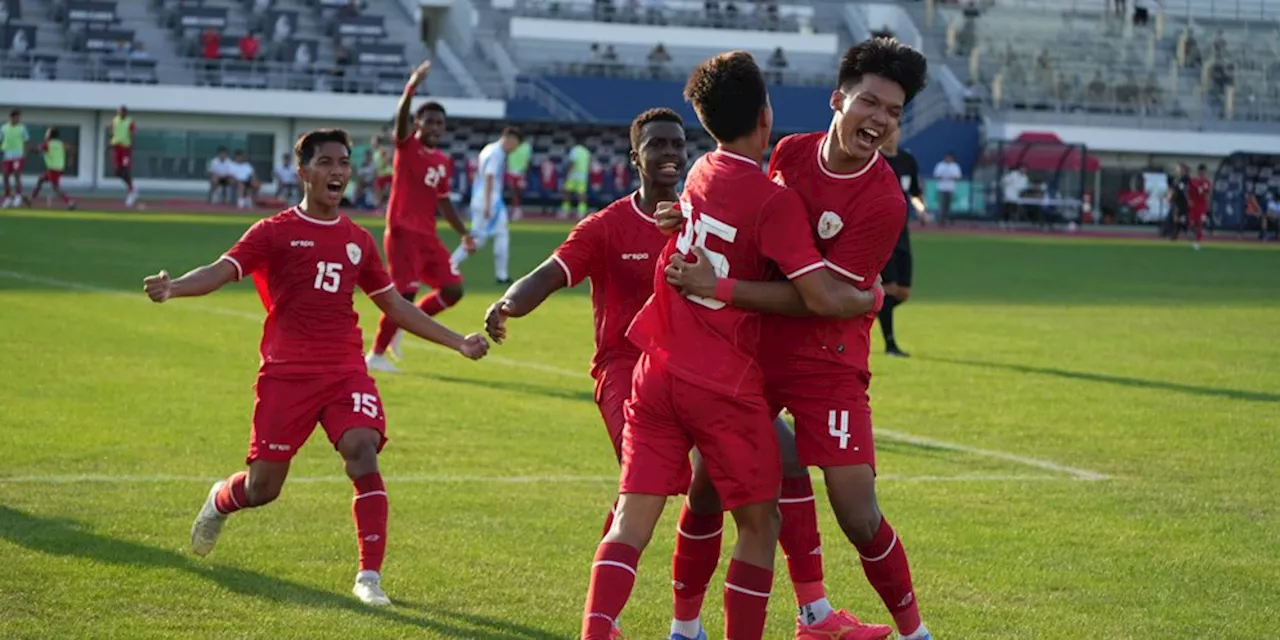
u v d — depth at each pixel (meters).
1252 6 58.59
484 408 11.09
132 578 6.37
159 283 6.37
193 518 7.45
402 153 13.15
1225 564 7.09
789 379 5.42
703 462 5.41
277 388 6.52
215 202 44.03
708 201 5.21
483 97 47.81
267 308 6.71
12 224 30.84
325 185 6.61
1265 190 45.84
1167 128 51.06
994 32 54.78
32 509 7.51
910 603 5.50
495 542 7.18
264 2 50.25
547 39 51.88
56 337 14.16
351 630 5.74
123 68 46.03
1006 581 6.71
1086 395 12.46
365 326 16.17
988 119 50.00
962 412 11.48
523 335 15.83
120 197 44.56
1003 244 35.84
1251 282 25.61
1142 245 37.62
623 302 6.29
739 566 5.19
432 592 6.33
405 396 11.55
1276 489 8.85
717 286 5.08
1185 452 9.98
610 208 6.34
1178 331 17.75
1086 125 50.38
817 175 5.38
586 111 48.69
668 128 6.23
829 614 5.65
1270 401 12.26
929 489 8.66
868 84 5.16
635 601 6.34
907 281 14.82
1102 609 6.29
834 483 5.41
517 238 32.59
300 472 8.69
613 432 6.18
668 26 52.62
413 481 8.50
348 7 50.72
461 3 51.88
